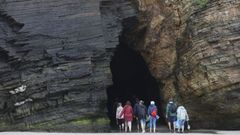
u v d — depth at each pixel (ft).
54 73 109.19
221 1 112.06
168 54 122.62
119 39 131.54
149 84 142.72
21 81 108.06
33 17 110.11
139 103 111.55
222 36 110.11
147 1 123.75
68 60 110.42
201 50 111.96
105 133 104.78
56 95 108.58
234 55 108.88
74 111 108.88
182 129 109.19
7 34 109.09
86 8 113.50
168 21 122.01
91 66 111.24
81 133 103.91
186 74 115.85
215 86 109.81
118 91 151.74
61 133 102.47
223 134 102.58
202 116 115.14
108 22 119.03
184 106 117.80
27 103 107.55
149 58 127.24
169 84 122.93
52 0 111.45
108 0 119.55
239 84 108.27
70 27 111.86
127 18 122.42
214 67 110.01
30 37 109.50
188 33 116.06
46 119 107.55
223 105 110.11
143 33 126.41
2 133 100.78
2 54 108.99
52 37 110.42
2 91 107.45
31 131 106.11
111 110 147.23
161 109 129.59
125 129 111.04
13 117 107.14
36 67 109.19
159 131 111.04
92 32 112.98
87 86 110.52
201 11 113.91
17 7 109.70
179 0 120.37
